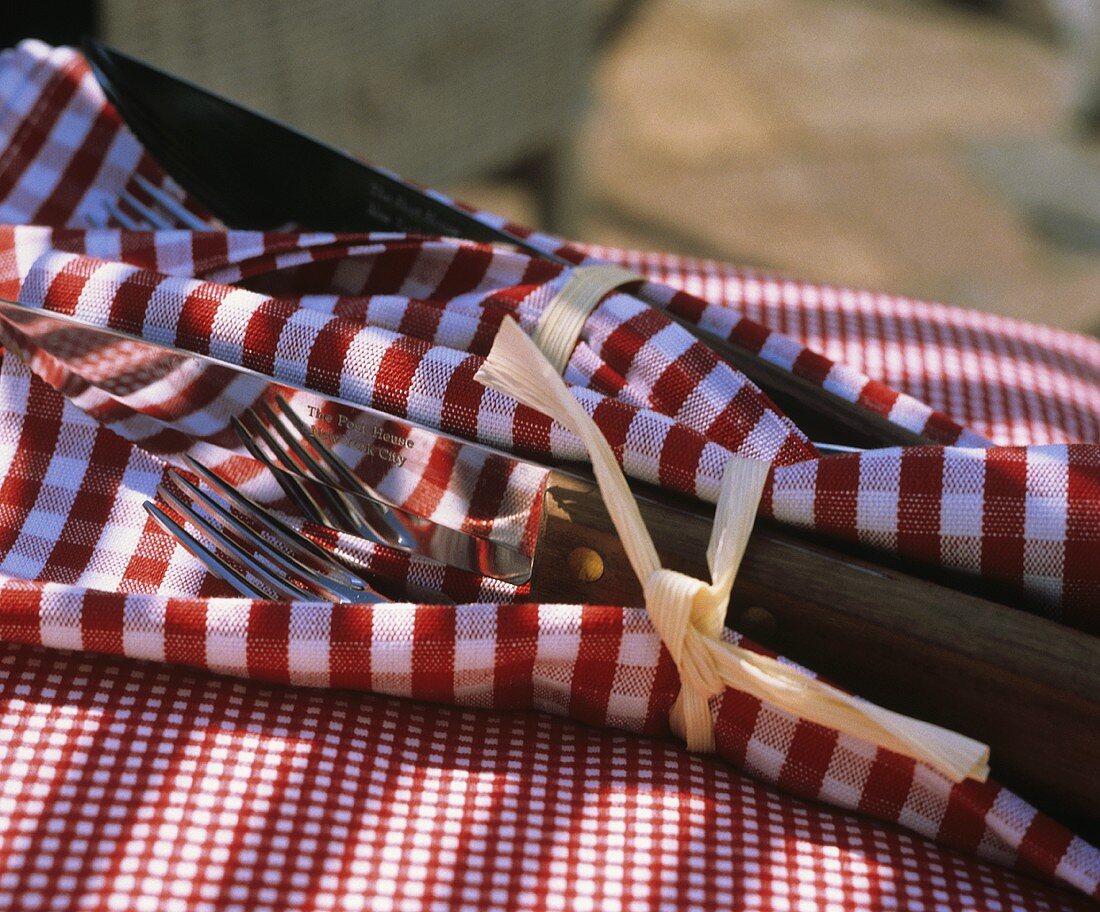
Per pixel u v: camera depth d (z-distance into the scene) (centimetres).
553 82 118
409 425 37
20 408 41
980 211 157
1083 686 33
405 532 38
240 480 39
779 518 36
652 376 39
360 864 34
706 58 185
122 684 37
